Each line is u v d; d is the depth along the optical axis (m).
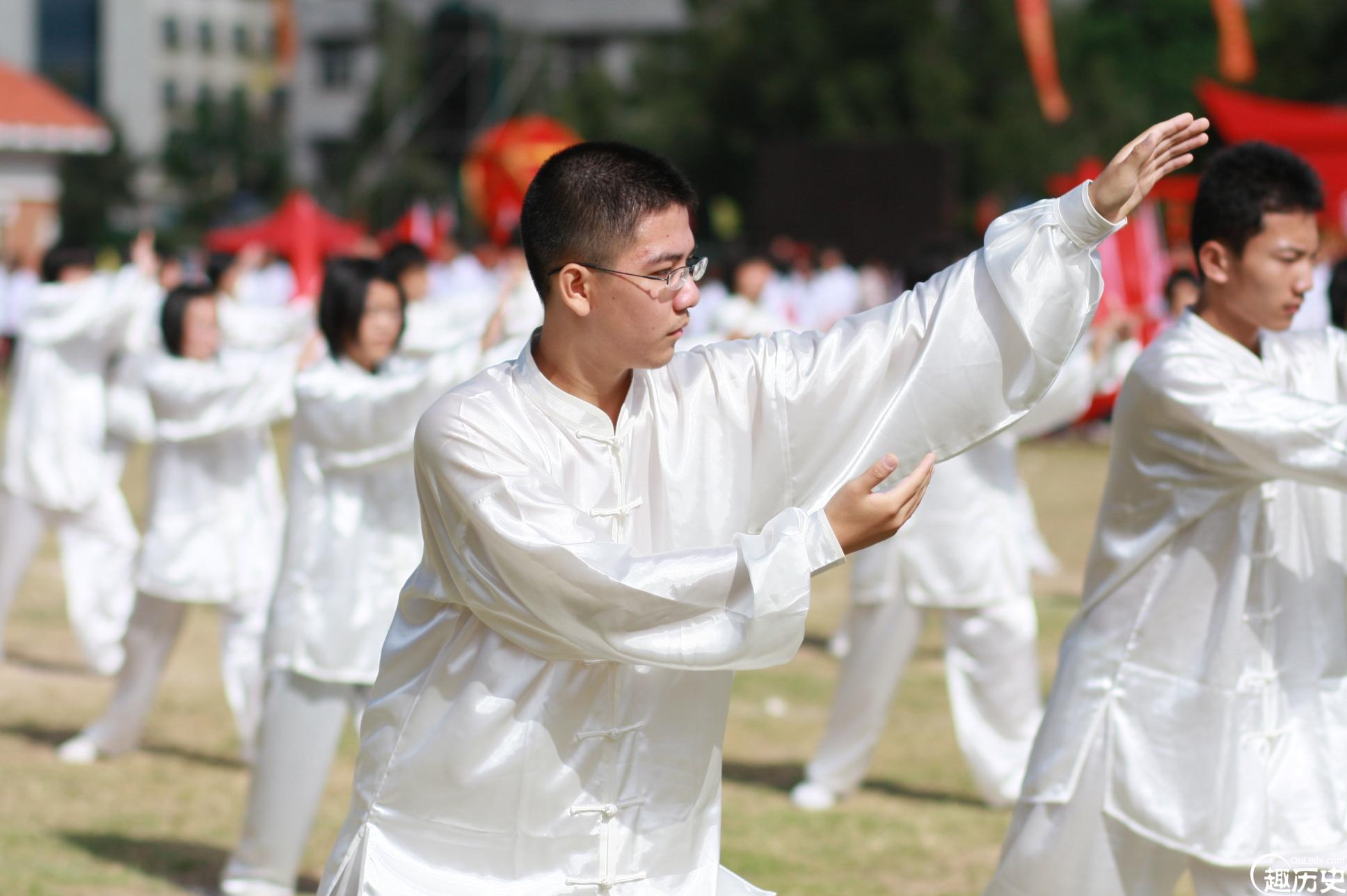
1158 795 5.87
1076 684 6.12
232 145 77.81
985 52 52.56
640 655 4.16
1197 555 5.96
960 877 8.65
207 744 11.48
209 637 15.13
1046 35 36.81
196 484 10.70
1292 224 5.91
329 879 4.67
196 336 10.50
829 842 9.25
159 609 10.83
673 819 4.52
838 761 10.02
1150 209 12.69
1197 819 5.81
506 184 24.09
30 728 11.81
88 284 13.51
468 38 67.12
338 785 10.64
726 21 54.34
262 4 102.06
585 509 4.43
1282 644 5.95
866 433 4.67
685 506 4.52
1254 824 5.78
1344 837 5.83
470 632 4.50
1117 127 54.72
